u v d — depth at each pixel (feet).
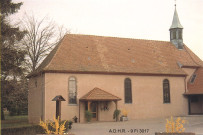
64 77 100.17
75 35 116.06
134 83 111.86
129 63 114.01
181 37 136.67
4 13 79.25
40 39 127.24
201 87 119.03
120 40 124.26
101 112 104.42
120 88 108.68
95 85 104.63
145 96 113.19
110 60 111.55
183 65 124.88
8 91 77.41
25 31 86.17
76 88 101.71
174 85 120.26
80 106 101.09
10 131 60.95
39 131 62.80
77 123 96.27
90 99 97.35
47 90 97.50
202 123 87.15
